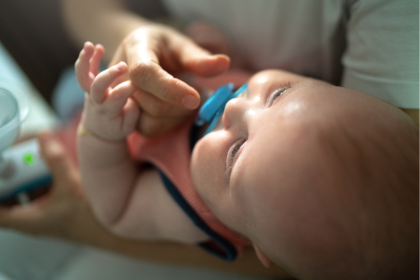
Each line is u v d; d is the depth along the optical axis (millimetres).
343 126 260
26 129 490
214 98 308
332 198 253
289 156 259
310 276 269
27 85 511
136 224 343
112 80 278
